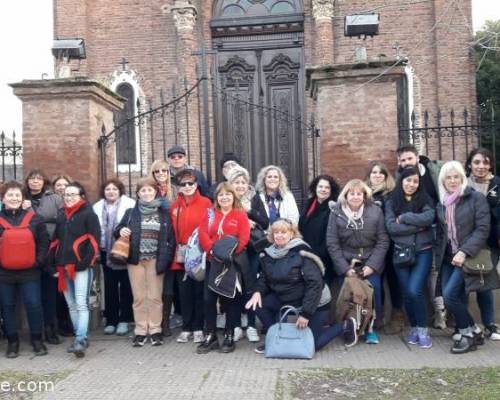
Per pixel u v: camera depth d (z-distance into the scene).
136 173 16.08
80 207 6.64
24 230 6.43
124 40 17.42
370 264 6.55
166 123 16.48
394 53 16.66
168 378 5.56
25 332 7.66
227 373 5.66
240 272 6.40
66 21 17.20
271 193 7.20
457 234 6.22
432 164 7.07
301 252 6.29
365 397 4.97
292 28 16.58
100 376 5.70
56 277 6.98
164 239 6.78
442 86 16.41
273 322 6.51
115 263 6.87
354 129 7.82
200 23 16.67
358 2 16.75
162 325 7.17
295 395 5.03
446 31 16.38
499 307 7.45
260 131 16.12
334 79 7.84
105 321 7.82
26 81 8.09
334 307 7.00
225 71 16.62
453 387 5.15
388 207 6.62
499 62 22.34
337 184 7.19
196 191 6.98
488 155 6.63
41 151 8.17
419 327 6.54
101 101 8.55
